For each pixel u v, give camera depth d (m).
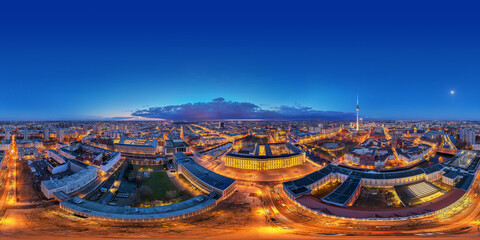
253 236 154.38
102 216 186.00
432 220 185.00
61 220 182.00
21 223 175.50
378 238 146.38
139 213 192.00
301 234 157.75
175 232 161.62
